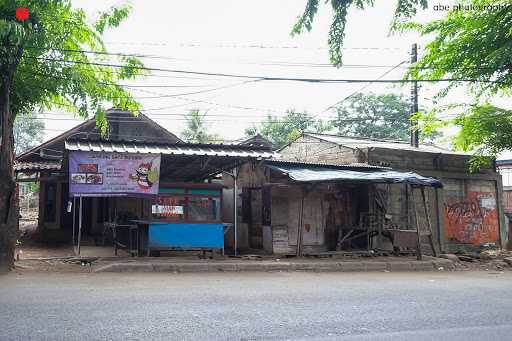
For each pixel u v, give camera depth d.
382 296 8.70
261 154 14.59
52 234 20.08
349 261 14.55
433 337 5.73
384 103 39.59
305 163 16.55
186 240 14.27
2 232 11.08
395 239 16.44
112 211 18.52
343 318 6.66
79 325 5.89
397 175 15.45
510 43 10.55
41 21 10.97
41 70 12.02
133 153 13.39
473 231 20.23
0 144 11.12
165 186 14.18
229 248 17.80
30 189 40.16
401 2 5.25
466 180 20.39
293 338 5.54
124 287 9.02
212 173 18.28
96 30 12.16
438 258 16.20
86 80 12.23
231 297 8.18
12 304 7.10
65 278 10.16
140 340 5.30
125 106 13.17
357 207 17.84
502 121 16.80
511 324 6.51
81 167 13.03
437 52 13.14
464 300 8.44
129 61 12.59
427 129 17.92
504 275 13.27
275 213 16.23
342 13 5.39
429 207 19.22
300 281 10.72
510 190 29.56
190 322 6.20
